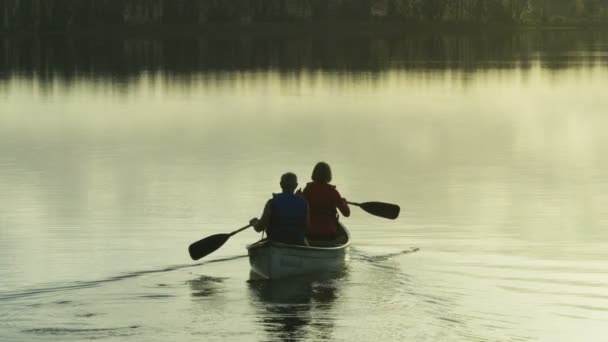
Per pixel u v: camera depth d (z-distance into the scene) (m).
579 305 23.81
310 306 23.89
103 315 23.45
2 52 166.12
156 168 47.19
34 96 87.12
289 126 64.44
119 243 31.56
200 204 38.19
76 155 51.69
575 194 40.03
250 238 32.16
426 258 28.86
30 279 26.84
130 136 59.62
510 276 26.62
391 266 27.84
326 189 29.09
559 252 29.67
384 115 71.25
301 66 127.31
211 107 77.25
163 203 38.41
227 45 190.12
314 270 27.11
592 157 50.34
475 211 36.53
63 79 106.62
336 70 119.75
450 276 26.58
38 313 23.62
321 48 178.12
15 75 112.44
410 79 106.38
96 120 68.50
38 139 58.25
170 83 101.00
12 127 64.31
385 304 23.97
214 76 110.31
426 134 60.34
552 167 47.12
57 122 67.19
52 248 30.83
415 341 21.36
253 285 26.09
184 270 27.95
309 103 80.38
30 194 40.53
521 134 60.31
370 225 34.03
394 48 179.88
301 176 44.69
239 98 84.81
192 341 21.59
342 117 69.94
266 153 52.06
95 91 92.12
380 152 52.62
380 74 113.56
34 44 196.25
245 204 38.12
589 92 89.88
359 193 40.69
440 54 158.88
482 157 50.59
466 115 71.31
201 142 56.75
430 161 49.28
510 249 30.12
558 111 73.75
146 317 23.27
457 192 40.72
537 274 26.83
